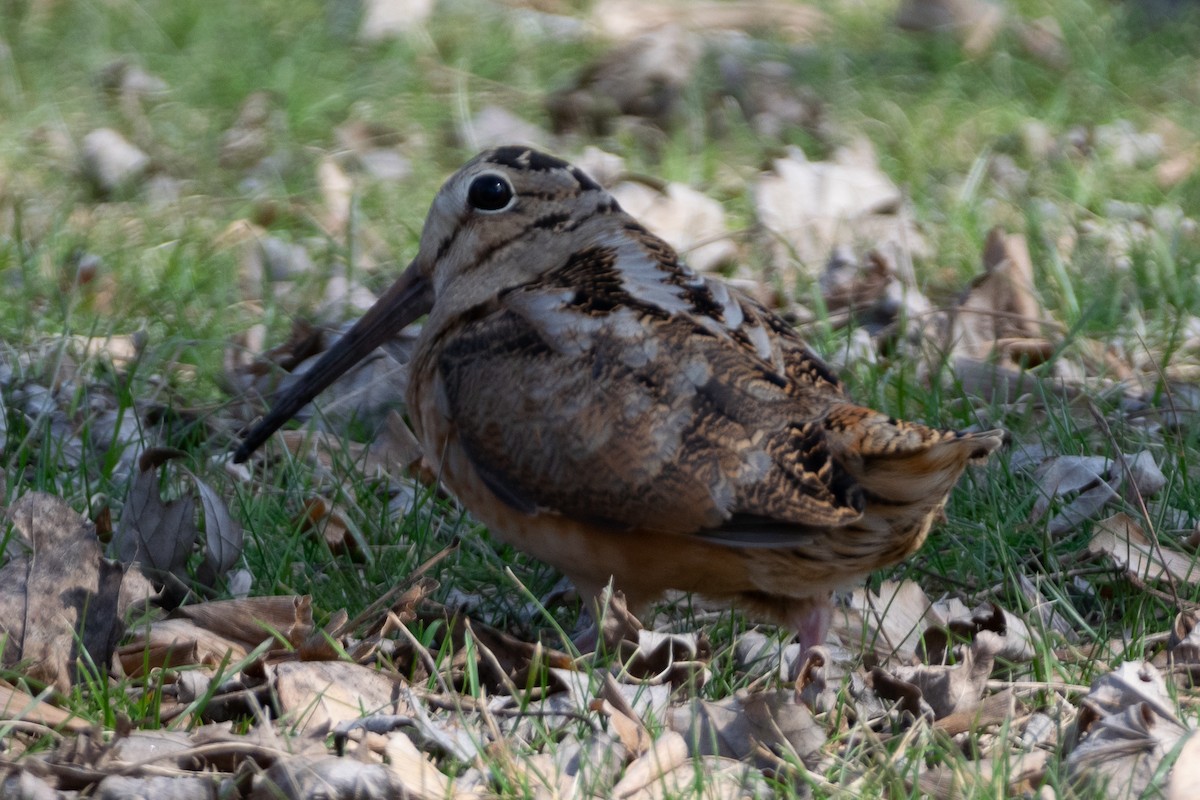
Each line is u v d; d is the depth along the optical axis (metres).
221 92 16.67
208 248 13.52
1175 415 10.74
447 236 8.84
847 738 7.16
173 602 8.56
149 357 11.75
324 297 13.02
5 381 11.30
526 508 7.84
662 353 7.54
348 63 17.59
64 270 13.02
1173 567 8.78
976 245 13.92
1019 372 11.49
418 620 8.40
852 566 7.52
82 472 9.59
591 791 6.41
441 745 6.84
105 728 6.98
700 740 7.02
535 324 7.90
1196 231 14.43
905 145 16.31
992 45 18.98
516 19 19.42
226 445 10.57
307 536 9.29
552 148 16.27
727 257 13.66
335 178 15.08
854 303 12.81
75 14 18.14
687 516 7.37
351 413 11.23
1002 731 6.82
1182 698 7.43
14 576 7.57
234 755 6.66
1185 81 18.53
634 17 19.77
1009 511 9.51
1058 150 16.36
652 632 7.86
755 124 16.75
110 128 15.91
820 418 7.25
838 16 20.16
